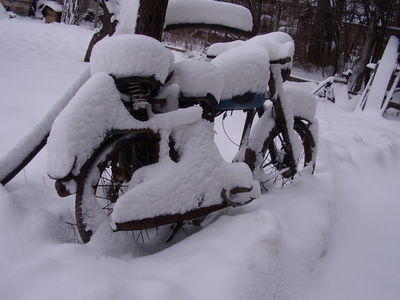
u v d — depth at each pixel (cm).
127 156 233
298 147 294
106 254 192
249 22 281
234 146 423
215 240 205
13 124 368
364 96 797
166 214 202
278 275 201
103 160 194
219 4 266
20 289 150
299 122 311
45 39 1084
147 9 238
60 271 163
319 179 344
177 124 210
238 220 223
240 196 238
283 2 1267
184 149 216
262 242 204
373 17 939
